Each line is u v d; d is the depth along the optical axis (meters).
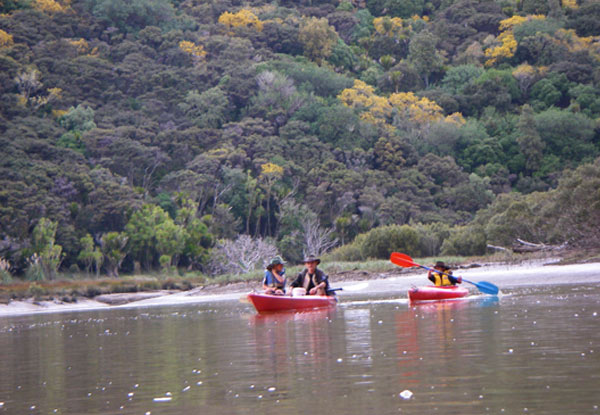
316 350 7.71
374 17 128.75
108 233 60.31
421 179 80.31
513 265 29.28
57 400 5.83
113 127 80.50
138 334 11.70
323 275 15.50
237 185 73.19
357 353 7.25
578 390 4.82
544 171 87.81
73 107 83.81
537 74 102.62
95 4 106.38
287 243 66.94
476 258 33.34
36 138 74.12
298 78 96.69
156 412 5.05
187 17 111.00
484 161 88.44
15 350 10.40
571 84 100.44
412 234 43.81
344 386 5.50
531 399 4.65
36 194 61.53
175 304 24.86
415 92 104.19
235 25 108.31
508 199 46.47
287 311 14.47
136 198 67.00
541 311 10.70
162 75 91.44
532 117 89.56
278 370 6.52
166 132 78.94
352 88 97.00
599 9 116.06
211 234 64.25
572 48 107.81
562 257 30.17
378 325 10.03
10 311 30.45
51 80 87.19
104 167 72.75
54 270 55.00
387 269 31.67
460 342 7.56
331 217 73.69
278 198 73.19
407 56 112.38
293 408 4.84
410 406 4.66
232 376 6.38
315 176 76.50
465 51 112.56
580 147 89.50
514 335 7.85
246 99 91.31
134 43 97.81
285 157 79.88
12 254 55.53
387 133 87.25
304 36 107.31
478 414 4.35
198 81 93.81
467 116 99.94
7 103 79.56
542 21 111.75
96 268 60.28
